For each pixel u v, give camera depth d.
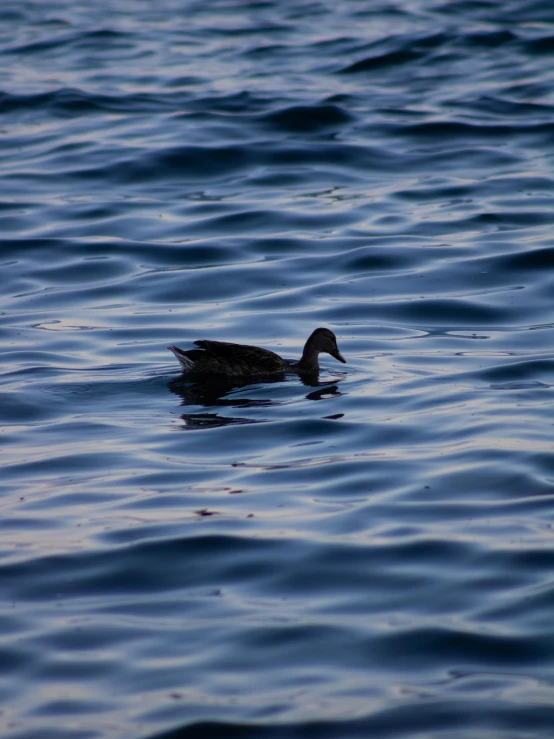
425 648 8.51
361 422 14.23
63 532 10.82
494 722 7.56
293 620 8.97
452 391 15.45
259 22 47.25
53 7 51.22
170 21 47.91
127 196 27.53
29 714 7.71
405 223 25.20
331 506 11.35
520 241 23.55
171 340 18.69
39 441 13.83
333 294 21.23
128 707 7.78
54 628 8.89
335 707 7.76
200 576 9.82
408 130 32.09
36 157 30.45
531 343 18.09
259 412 14.89
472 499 11.42
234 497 11.70
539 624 8.80
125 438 13.88
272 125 32.62
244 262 23.12
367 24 45.66
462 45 40.91
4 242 24.30
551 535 10.41
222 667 8.30
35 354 17.78
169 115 33.81
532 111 33.69
